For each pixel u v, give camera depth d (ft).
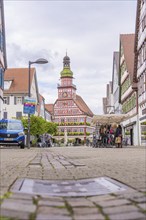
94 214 11.09
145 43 123.44
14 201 12.67
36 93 254.06
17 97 230.27
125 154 48.52
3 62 137.49
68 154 50.42
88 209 11.73
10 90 230.48
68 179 19.39
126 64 161.79
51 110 417.28
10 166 27.76
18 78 237.25
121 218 10.60
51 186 16.85
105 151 62.44
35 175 21.16
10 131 86.58
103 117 108.99
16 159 37.37
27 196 13.70
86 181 18.63
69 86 380.78
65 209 11.70
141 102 133.39
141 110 135.74
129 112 163.63
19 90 230.07
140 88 136.15
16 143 86.33
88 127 384.06
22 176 20.53
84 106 404.36
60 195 14.28
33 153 54.70
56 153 54.54
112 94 248.11
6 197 13.43
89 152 58.08
